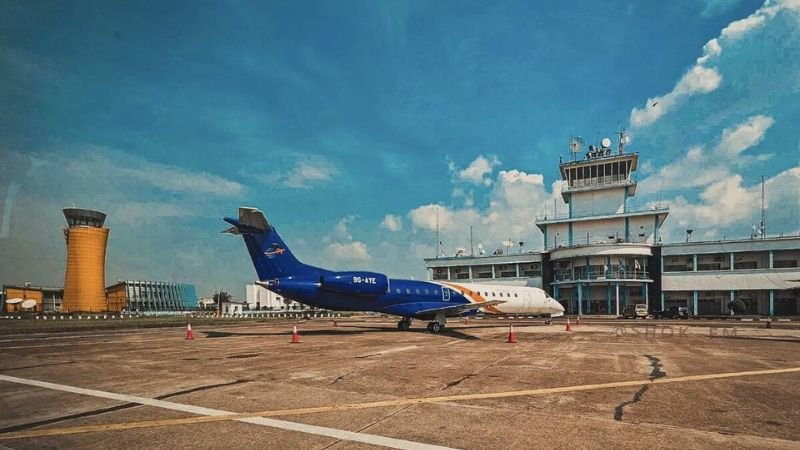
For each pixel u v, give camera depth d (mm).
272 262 24422
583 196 61875
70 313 53438
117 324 35312
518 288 33969
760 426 6996
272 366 13016
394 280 27609
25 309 54375
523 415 7598
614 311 58312
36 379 11039
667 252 57906
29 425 7156
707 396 9062
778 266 54000
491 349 17531
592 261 57500
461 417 7477
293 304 94188
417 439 6352
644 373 11766
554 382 10492
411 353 16172
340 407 8172
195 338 23266
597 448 5984
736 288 54250
